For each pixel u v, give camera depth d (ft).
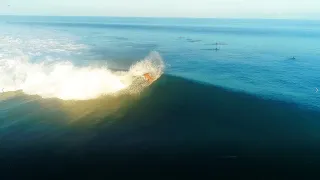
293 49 178.60
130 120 56.03
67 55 130.11
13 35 231.30
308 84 86.79
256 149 47.60
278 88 81.41
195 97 69.36
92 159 43.73
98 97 65.92
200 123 55.98
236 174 41.01
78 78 75.97
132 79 78.95
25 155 44.19
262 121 57.93
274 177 40.50
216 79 88.58
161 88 74.33
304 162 44.24
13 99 63.77
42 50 142.00
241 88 79.05
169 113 59.72
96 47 167.73
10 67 85.87
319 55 150.71
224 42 218.59
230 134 52.16
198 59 126.52
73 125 53.21
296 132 53.72
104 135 50.31
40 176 39.81
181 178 39.91
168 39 238.68
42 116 56.34
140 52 148.25
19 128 51.85
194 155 45.39
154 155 45.11
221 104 65.67
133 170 41.42
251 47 185.98
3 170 40.83
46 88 69.72
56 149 45.91
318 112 63.41
